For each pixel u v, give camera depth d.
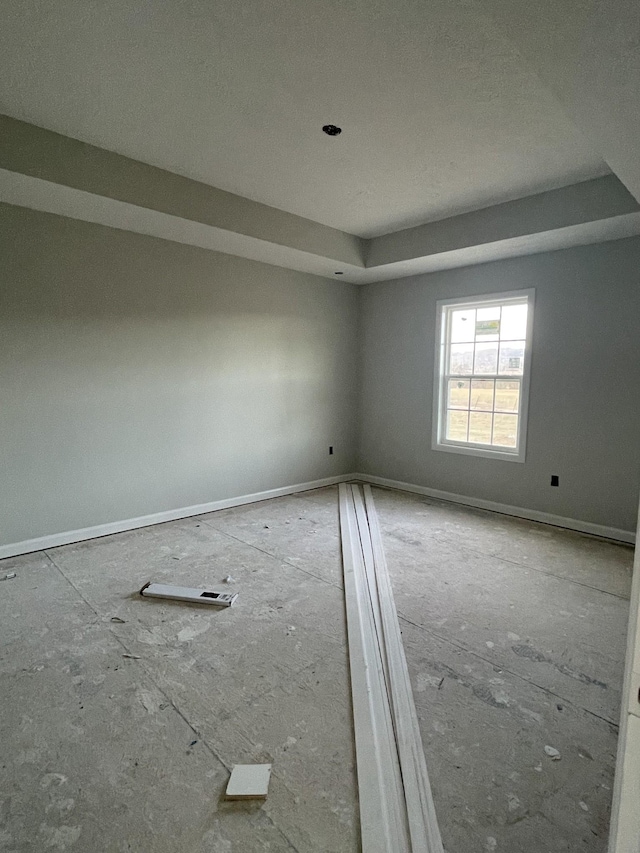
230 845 1.31
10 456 3.21
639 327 3.51
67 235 3.31
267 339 4.66
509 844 1.32
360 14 1.75
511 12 1.23
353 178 3.21
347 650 2.22
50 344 3.31
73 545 3.48
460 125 2.53
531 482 4.18
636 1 1.11
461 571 3.11
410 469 5.16
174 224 3.40
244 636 2.33
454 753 1.64
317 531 3.87
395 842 1.30
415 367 5.02
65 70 2.09
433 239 4.08
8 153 2.51
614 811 0.91
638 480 3.58
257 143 2.75
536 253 4.00
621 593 2.81
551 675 2.05
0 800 1.44
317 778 1.53
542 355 4.03
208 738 1.69
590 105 1.61
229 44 1.92
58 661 2.11
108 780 1.51
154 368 3.87
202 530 3.87
